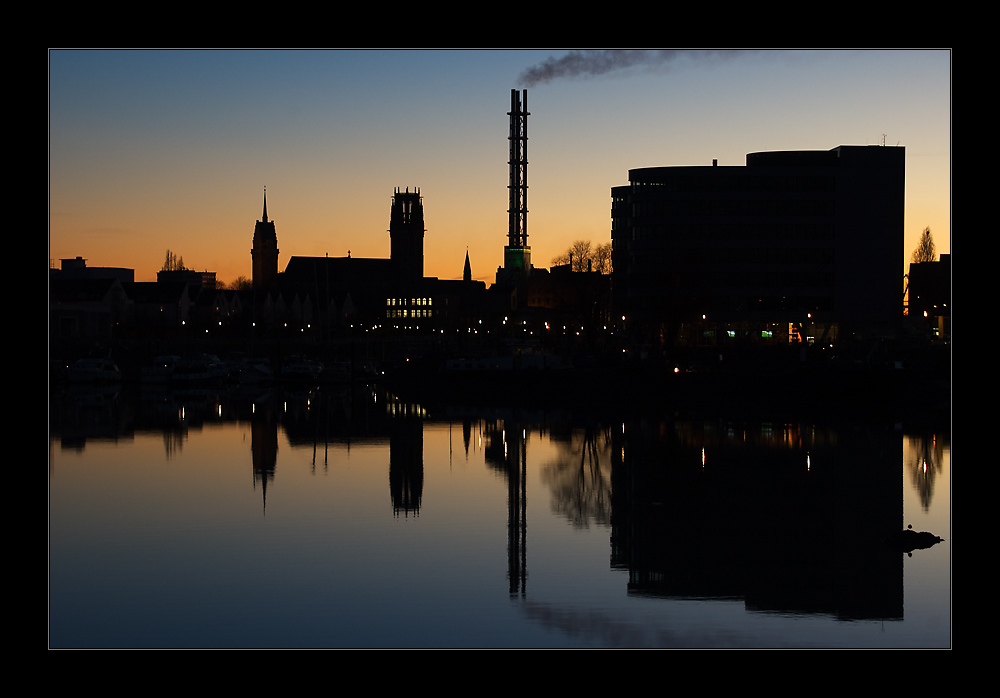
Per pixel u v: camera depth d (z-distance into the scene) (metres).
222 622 36.25
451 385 129.12
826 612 37.81
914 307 186.00
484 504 56.31
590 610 37.94
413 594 39.53
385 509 55.00
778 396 108.56
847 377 107.00
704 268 156.75
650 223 175.88
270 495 59.16
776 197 174.50
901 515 53.41
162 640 34.31
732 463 70.00
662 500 57.31
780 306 173.75
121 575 41.97
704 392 111.81
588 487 61.44
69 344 181.25
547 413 106.06
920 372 110.88
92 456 76.25
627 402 113.38
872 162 174.88
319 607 37.97
